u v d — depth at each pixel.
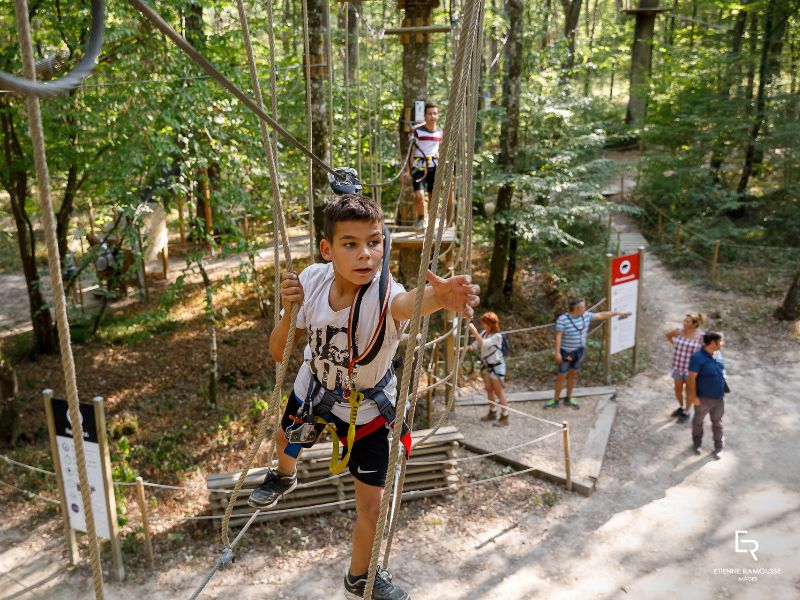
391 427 2.34
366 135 13.48
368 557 2.47
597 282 16.83
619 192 24.56
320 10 11.97
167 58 10.72
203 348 14.41
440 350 11.99
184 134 10.79
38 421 11.64
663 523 8.37
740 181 21.08
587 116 18.08
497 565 7.80
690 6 28.95
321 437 9.07
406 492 8.82
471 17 1.50
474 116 3.40
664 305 15.72
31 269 13.81
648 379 12.36
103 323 15.70
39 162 1.03
